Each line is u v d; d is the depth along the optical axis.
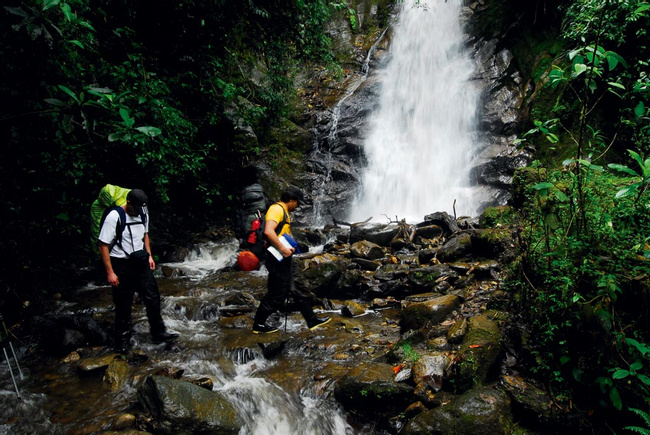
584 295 3.30
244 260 4.31
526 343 3.52
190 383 3.39
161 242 8.29
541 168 5.87
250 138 10.23
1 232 5.03
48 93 4.38
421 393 3.34
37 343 4.50
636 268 3.12
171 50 8.20
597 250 3.38
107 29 7.00
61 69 4.37
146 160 6.58
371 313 5.32
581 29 7.25
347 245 7.61
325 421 3.42
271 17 9.01
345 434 3.39
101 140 5.97
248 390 3.63
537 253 3.83
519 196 6.05
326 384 3.70
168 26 7.99
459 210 9.27
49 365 4.16
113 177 7.34
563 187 4.18
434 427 3.01
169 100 7.79
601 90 7.80
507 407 3.18
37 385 3.83
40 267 5.80
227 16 8.40
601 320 3.10
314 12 9.30
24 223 5.40
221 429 3.18
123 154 7.04
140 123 6.45
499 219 6.31
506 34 11.20
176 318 5.26
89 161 6.19
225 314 5.20
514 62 10.65
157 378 3.27
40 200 5.78
